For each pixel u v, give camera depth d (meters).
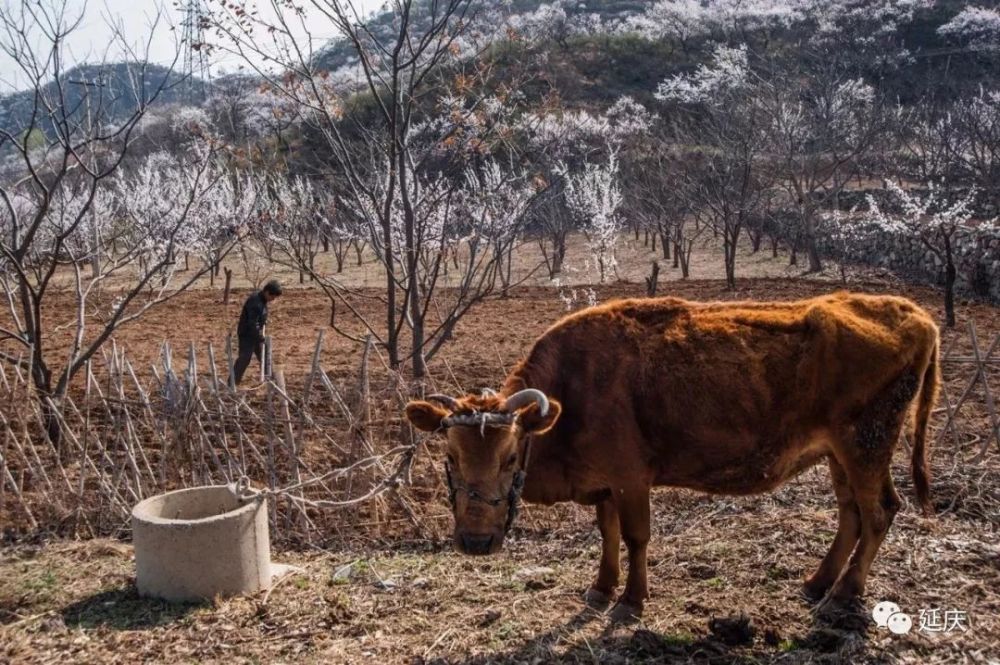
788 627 5.53
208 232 24.19
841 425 5.64
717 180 29.31
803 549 6.62
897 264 26.83
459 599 6.09
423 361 9.38
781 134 30.52
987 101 33.69
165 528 5.98
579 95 49.66
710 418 5.62
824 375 5.59
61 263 10.20
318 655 5.29
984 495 7.66
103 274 10.80
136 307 23.34
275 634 5.58
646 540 5.72
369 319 21.23
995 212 26.25
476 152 11.20
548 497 5.84
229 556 6.09
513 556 6.97
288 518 7.71
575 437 5.67
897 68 49.47
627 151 37.41
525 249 36.62
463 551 5.08
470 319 20.33
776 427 5.70
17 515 8.11
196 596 6.03
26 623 5.76
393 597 6.13
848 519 5.90
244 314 12.98
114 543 7.44
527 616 5.77
